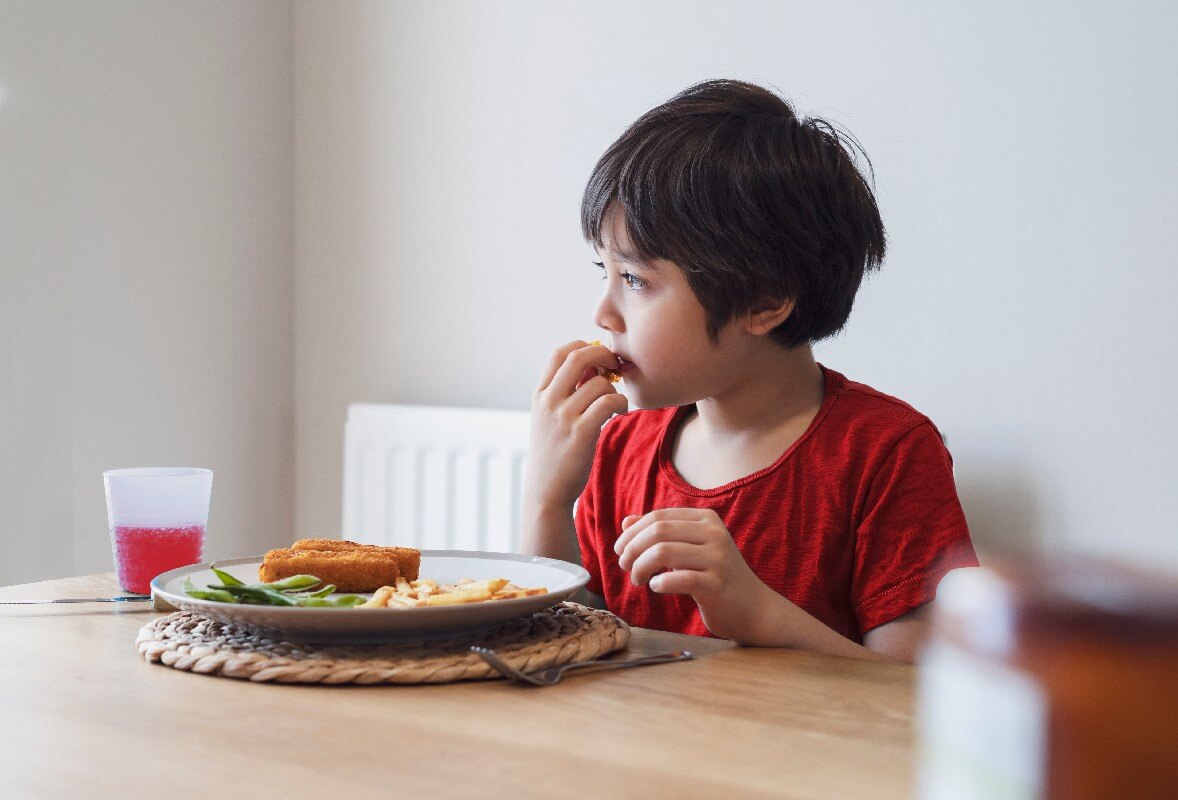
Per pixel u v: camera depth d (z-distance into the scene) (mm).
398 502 1882
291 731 537
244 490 2029
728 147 969
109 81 1794
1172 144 1353
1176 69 1350
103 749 510
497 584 742
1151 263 1367
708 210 944
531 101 1848
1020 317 1449
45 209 1707
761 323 993
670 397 998
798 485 1044
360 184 2035
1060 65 1418
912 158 1517
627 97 1753
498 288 1890
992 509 1465
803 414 1086
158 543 893
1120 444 1387
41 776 477
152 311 1868
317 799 451
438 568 856
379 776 477
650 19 1726
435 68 1946
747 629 775
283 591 752
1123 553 197
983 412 1476
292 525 2123
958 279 1488
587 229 1004
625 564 791
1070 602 190
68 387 1744
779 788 464
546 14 1826
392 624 637
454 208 1932
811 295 1011
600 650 690
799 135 1015
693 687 621
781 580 1033
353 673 613
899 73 1522
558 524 996
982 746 195
